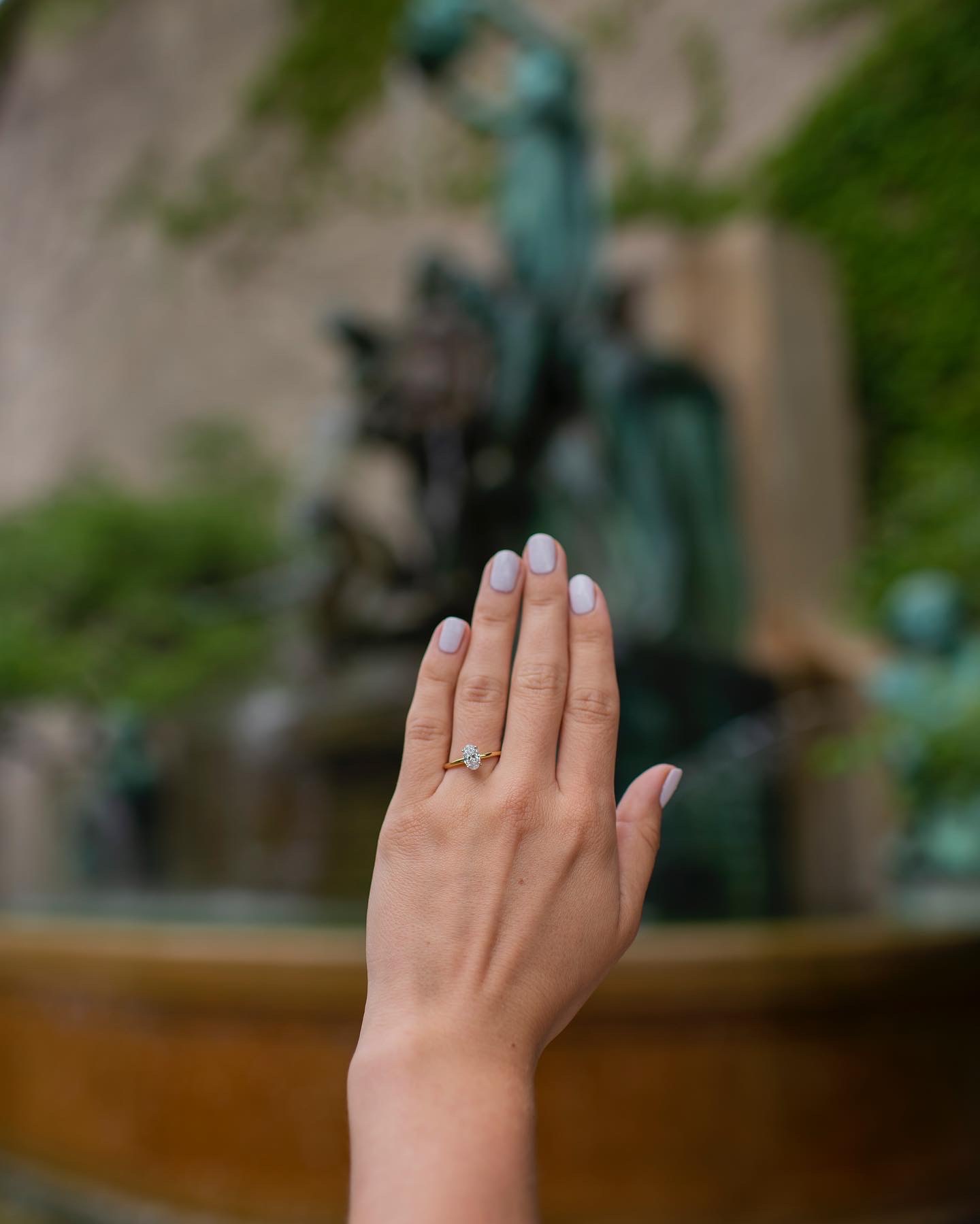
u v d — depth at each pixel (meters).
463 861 0.62
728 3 12.04
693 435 6.91
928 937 2.06
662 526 6.33
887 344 9.92
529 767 0.64
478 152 14.59
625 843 0.68
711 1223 1.92
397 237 15.32
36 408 17.67
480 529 6.12
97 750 5.87
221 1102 2.08
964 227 9.83
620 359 6.47
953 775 4.21
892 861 4.33
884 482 9.63
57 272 17.95
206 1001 2.10
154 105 17.55
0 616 12.49
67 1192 2.24
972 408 9.44
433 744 0.66
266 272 16.53
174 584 13.60
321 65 16.06
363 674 5.30
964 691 4.48
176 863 5.26
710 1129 1.95
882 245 10.16
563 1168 1.94
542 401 6.32
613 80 12.54
